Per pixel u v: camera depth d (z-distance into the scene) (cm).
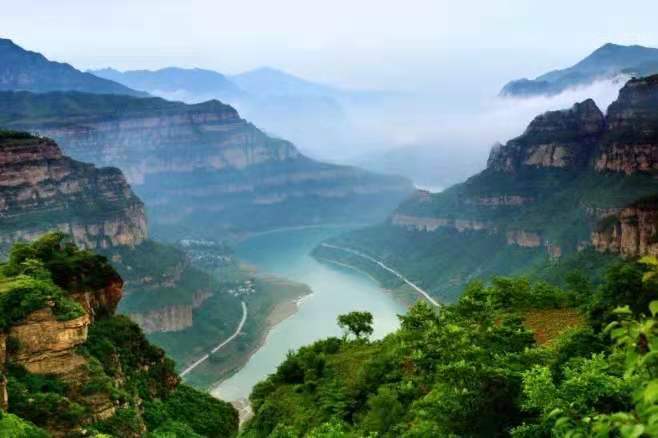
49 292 6988
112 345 7825
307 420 8656
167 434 7512
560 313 9906
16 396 6191
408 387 7275
